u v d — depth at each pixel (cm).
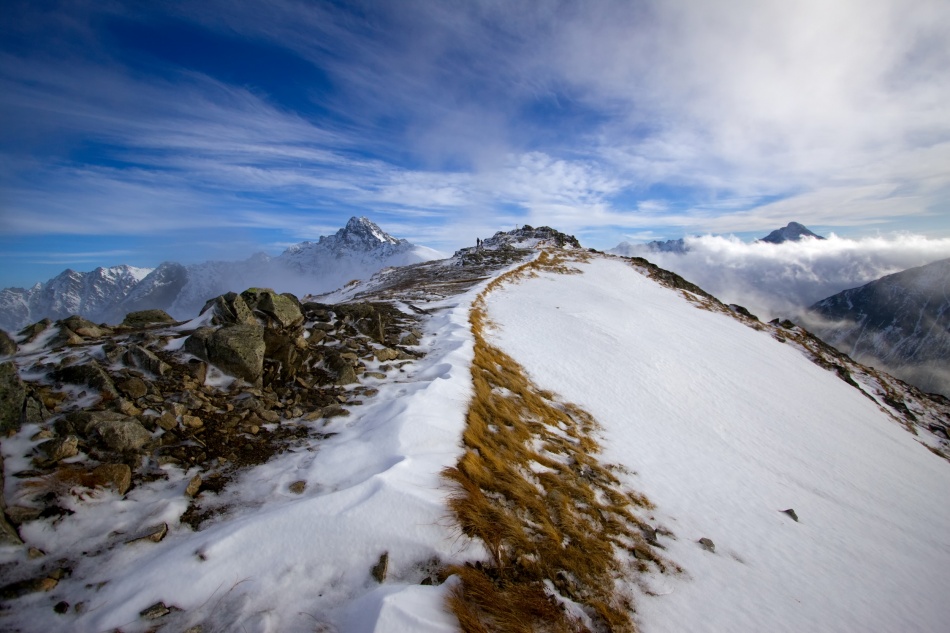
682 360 2661
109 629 460
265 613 498
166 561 539
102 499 634
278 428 941
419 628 475
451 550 614
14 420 694
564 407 1552
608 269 5538
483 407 1155
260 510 670
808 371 3800
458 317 2122
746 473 1526
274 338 1223
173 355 1087
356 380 1254
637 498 1073
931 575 1202
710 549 947
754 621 746
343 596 533
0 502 549
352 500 658
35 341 1101
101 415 754
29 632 448
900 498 1830
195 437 827
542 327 2497
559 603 609
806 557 1070
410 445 856
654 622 660
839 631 812
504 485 811
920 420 4219
